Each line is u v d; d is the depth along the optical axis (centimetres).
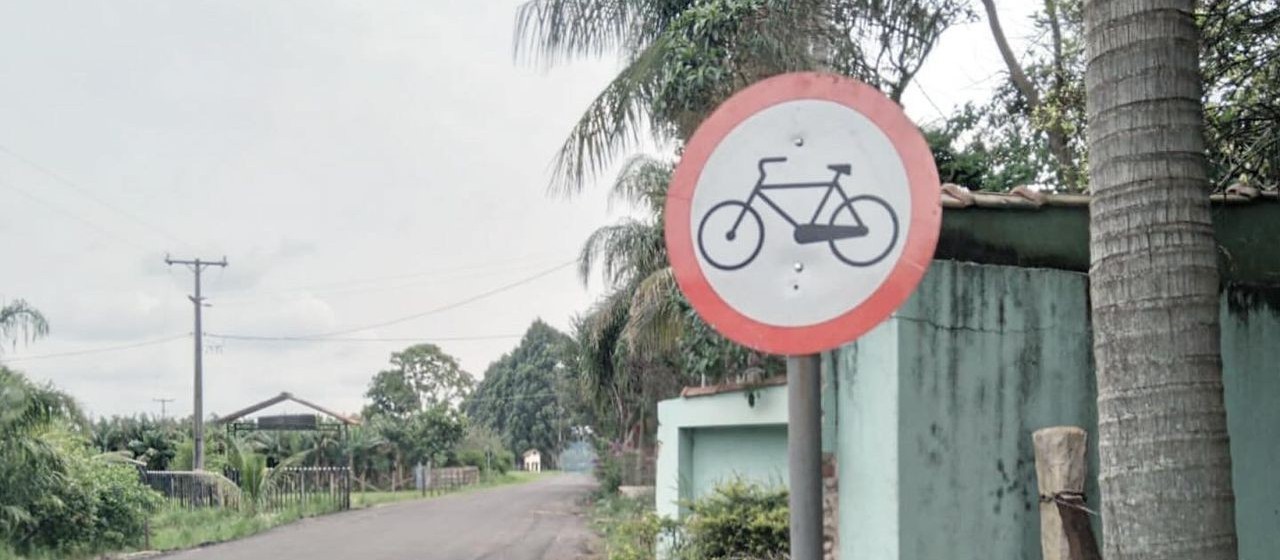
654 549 955
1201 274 320
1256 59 760
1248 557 563
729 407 865
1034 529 533
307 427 3984
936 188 248
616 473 3127
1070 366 556
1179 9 334
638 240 1778
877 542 518
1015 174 936
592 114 1038
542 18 1116
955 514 516
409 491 4541
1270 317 600
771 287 258
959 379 527
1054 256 575
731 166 264
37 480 1650
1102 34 341
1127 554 314
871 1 955
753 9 938
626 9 1114
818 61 945
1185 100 330
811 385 255
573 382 3322
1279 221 627
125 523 1845
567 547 1844
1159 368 315
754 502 773
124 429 3391
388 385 7556
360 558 1705
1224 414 318
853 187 255
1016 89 1124
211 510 2438
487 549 1828
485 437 7119
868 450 534
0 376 1584
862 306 250
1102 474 328
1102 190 336
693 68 953
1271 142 763
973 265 540
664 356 1716
